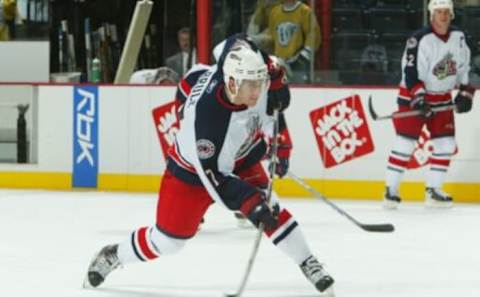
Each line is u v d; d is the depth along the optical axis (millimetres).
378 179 16672
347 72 17531
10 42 18828
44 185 17688
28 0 18766
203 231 13211
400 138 15484
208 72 8344
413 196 16641
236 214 13461
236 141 8133
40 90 17578
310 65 17625
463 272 10422
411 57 15289
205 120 7977
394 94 16578
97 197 16625
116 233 12891
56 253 11422
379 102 16625
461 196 16562
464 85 15523
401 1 17344
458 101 15516
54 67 18797
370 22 17391
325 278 8844
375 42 17422
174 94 17172
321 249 11781
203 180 8180
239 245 12055
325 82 17609
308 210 15305
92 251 11570
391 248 11883
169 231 8656
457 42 15367
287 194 16891
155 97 17219
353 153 16719
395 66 17375
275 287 9555
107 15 18875
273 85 9094
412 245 12102
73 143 17547
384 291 9445
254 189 8078
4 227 13383
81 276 10062
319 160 16828
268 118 9180
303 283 9734
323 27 17562
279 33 17688
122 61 18219
